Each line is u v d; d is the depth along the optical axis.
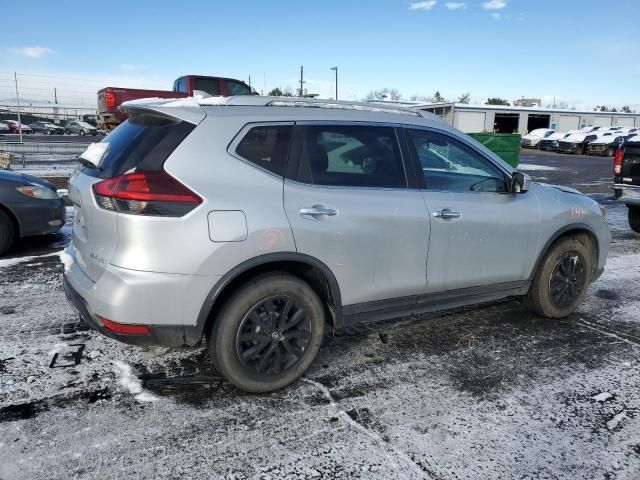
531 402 3.19
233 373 3.04
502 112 47.53
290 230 3.00
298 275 3.29
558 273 4.44
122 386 3.21
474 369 3.61
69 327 4.07
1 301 4.62
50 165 14.93
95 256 2.89
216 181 2.85
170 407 3.00
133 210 2.70
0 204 6.05
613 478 2.53
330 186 3.22
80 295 2.96
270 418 2.94
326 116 3.33
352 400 3.16
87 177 3.09
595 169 23.55
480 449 2.71
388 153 3.52
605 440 2.82
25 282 5.19
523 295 4.51
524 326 4.43
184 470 2.49
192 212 2.75
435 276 3.68
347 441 2.75
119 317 2.74
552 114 49.84
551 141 38.84
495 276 4.04
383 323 4.41
